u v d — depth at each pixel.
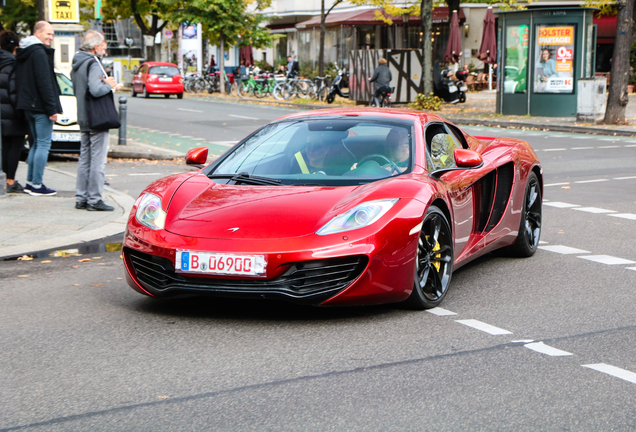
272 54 52.16
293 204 4.71
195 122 22.97
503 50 24.02
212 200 4.89
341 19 42.28
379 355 4.05
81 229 7.57
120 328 4.55
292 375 3.74
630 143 17.05
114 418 3.22
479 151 6.30
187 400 3.42
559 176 12.20
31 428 3.12
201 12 40.03
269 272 4.38
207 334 4.42
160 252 4.57
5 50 9.45
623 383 3.64
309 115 6.01
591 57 23.20
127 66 48.03
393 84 27.88
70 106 13.48
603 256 6.71
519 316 4.83
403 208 4.66
